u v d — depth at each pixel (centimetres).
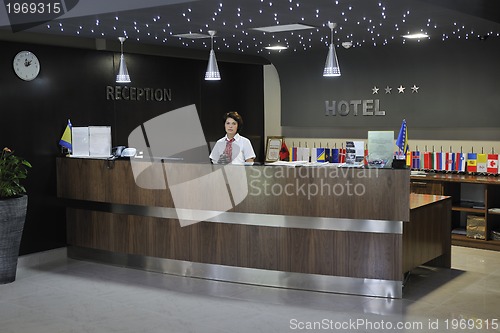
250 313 563
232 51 978
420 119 914
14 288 652
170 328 526
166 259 704
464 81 866
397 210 592
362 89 969
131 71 874
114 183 730
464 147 892
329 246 621
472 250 815
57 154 778
